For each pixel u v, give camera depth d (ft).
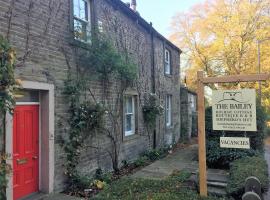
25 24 21.74
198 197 21.20
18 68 20.90
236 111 22.27
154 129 48.11
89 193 25.02
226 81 21.77
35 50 22.61
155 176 31.14
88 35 30.09
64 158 25.84
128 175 32.24
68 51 26.71
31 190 23.27
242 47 90.33
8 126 19.95
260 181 21.89
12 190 20.22
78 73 27.96
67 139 26.22
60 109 25.46
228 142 22.49
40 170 24.08
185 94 68.18
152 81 48.60
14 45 20.66
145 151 43.96
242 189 21.93
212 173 30.78
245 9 89.81
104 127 31.53
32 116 23.48
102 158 32.04
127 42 39.42
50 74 24.21
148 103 46.09
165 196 20.71
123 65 32.78
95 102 29.99
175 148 53.93
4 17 19.95
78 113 27.09
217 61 96.32
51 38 24.49
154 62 49.73
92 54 29.19
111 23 35.14
